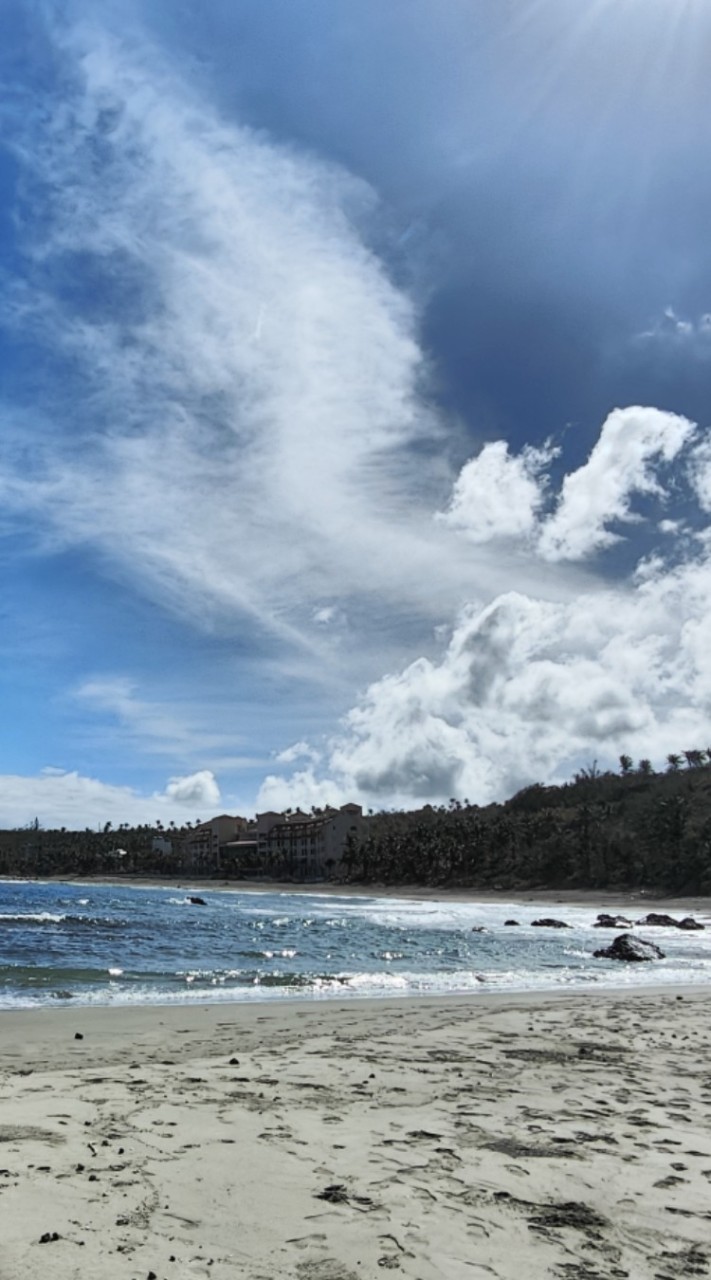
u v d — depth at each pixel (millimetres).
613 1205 5074
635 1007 15109
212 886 155250
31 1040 10812
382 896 116812
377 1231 4535
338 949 29422
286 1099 7586
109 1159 5594
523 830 129750
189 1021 12633
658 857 102062
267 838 193000
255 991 17078
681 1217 4914
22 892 107375
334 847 173000
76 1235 4242
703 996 17406
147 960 23578
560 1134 6605
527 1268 4152
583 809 126500
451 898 107688
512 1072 9133
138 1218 4555
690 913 71750
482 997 16672
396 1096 7848
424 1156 5941
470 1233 4570
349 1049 10367
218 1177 5336
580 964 25844
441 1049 10492
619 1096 8047
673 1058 10195
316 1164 5684
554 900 97875
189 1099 7465
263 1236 4414
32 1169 5250
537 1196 5191
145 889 138625
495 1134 6582
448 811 196750
